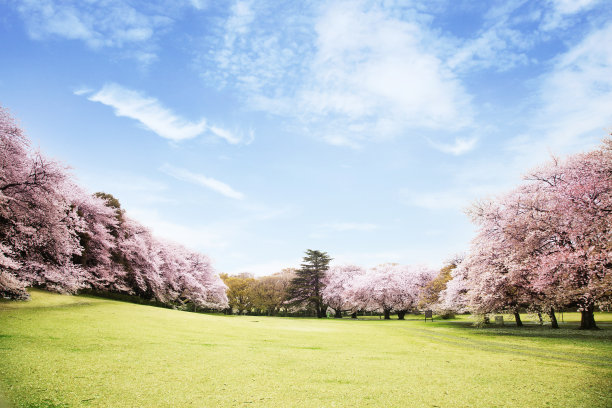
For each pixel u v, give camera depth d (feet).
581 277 56.59
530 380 24.86
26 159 61.98
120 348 31.24
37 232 65.10
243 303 239.30
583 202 60.23
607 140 58.54
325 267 210.79
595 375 26.96
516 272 68.28
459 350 43.45
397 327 91.30
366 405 17.74
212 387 20.07
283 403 17.52
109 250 98.58
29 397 15.70
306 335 59.41
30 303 60.29
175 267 138.51
